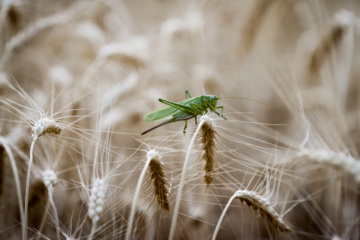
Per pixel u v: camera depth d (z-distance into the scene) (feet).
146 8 4.42
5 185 2.66
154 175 2.40
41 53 3.27
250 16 3.38
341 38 3.08
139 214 2.64
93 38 3.17
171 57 3.49
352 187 2.77
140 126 2.98
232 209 2.92
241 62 3.67
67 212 2.73
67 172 2.72
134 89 3.06
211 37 3.87
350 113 3.24
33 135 2.42
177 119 2.68
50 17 3.05
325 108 3.03
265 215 2.43
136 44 3.10
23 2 3.09
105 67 3.16
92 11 3.66
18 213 2.75
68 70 3.26
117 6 3.78
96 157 2.46
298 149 2.64
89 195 2.46
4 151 2.55
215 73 3.40
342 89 3.13
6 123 2.80
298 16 4.56
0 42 2.99
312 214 2.80
